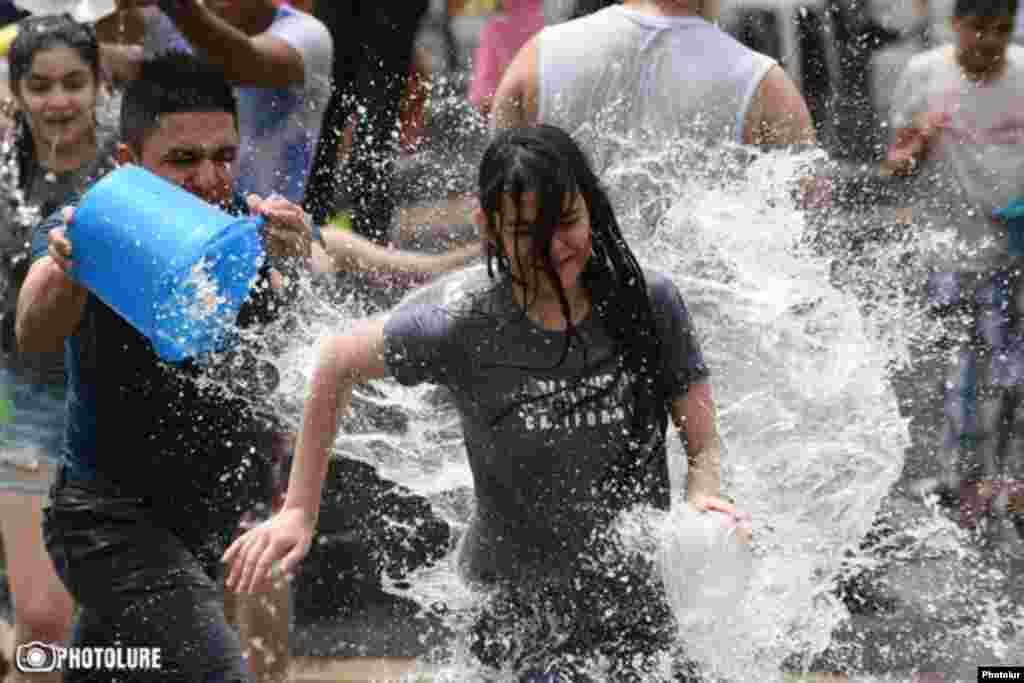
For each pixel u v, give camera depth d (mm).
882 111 17156
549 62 12172
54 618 12102
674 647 9641
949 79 15375
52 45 12375
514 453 9406
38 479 12219
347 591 14500
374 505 15016
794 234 12023
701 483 9594
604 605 9641
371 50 17047
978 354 15039
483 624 9852
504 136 9078
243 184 14609
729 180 12094
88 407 10773
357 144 16828
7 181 12570
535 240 8875
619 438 9391
